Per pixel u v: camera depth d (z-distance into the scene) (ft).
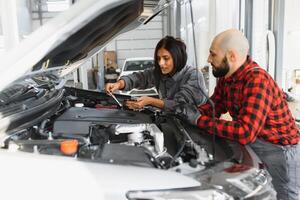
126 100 6.80
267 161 5.64
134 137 4.55
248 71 5.29
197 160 3.97
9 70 3.44
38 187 3.35
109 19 4.65
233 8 13.61
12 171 3.44
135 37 31.91
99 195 3.28
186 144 4.39
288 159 5.57
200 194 3.37
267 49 12.63
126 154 3.88
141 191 3.30
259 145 5.61
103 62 26.99
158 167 3.75
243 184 3.67
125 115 5.70
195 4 16.08
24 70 3.50
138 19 6.17
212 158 4.17
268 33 12.55
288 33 12.70
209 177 3.67
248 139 4.78
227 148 4.64
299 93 12.53
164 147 4.46
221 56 5.36
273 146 5.57
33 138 4.47
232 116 5.76
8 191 3.38
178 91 7.20
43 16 20.30
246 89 5.11
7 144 3.97
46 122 5.09
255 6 12.50
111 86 7.64
